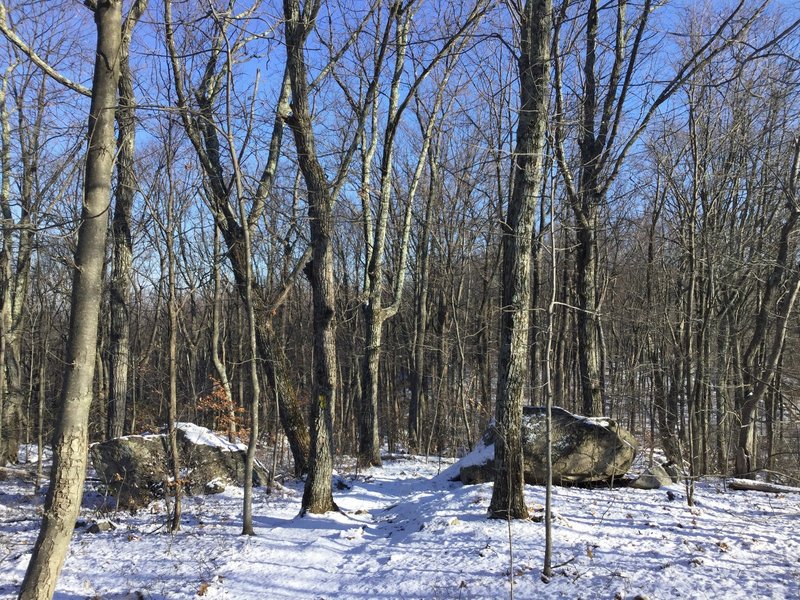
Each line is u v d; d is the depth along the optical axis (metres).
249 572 6.82
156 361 25.38
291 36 9.17
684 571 5.65
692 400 9.46
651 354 17.52
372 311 15.59
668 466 10.78
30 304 18.92
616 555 6.14
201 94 10.27
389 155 14.68
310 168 9.27
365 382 15.70
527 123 7.05
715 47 10.86
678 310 13.95
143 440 11.12
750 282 16.64
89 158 4.77
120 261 13.02
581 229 11.23
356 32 11.45
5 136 13.35
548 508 5.75
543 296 16.81
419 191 23.03
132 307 20.56
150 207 8.81
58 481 4.55
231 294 20.97
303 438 13.04
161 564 7.22
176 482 8.76
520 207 7.09
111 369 13.05
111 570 7.09
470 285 25.39
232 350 24.77
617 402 17.12
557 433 9.56
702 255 13.44
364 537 7.91
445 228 21.69
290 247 13.35
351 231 24.47
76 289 4.71
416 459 17.81
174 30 8.87
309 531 8.17
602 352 15.77
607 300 19.97
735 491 9.48
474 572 6.01
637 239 19.16
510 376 7.30
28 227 4.73
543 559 6.12
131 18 5.02
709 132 11.37
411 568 6.34
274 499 10.80
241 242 11.74
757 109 12.08
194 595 6.22
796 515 7.76
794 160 11.09
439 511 8.09
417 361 22.52
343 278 25.09
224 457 11.74
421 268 22.25
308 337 28.88
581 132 11.04
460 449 21.08
